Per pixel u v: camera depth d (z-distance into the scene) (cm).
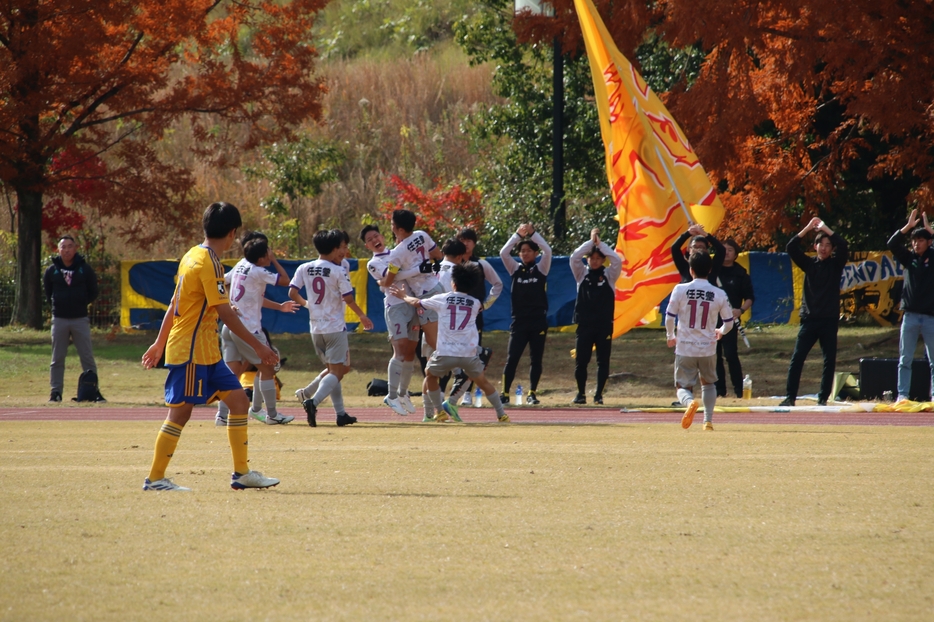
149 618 1191
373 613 1210
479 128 11631
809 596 1286
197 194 11838
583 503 1956
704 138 6450
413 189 10931
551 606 1241
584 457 2714
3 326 9406
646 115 5403
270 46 9075
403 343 4281
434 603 1254
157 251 12144
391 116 14950
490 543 1592
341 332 3884
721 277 5322
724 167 6900
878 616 1201
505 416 4038
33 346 7981
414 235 4294
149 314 9106
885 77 6062
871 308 8762
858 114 6272
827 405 4697
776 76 7162
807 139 8012
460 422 4081
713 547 1565
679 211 5328
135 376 6750
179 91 8850
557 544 1585
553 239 9400
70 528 1705
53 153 8800
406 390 4359
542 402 5362
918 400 4959
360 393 6112
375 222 12512
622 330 5412
